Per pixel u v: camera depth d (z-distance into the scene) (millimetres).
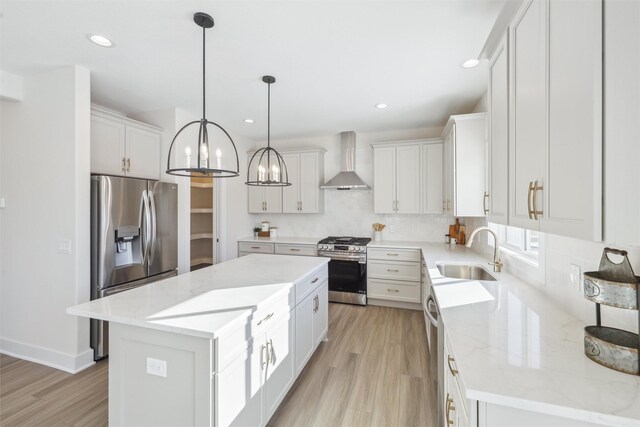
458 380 1132
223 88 2891
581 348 1105
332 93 2998
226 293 1788
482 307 1554
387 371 2469
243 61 2354
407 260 3904
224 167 4379
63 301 2496
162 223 3180
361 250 4066
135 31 1966
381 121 3994
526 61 1223
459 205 2863
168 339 1383
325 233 4895
